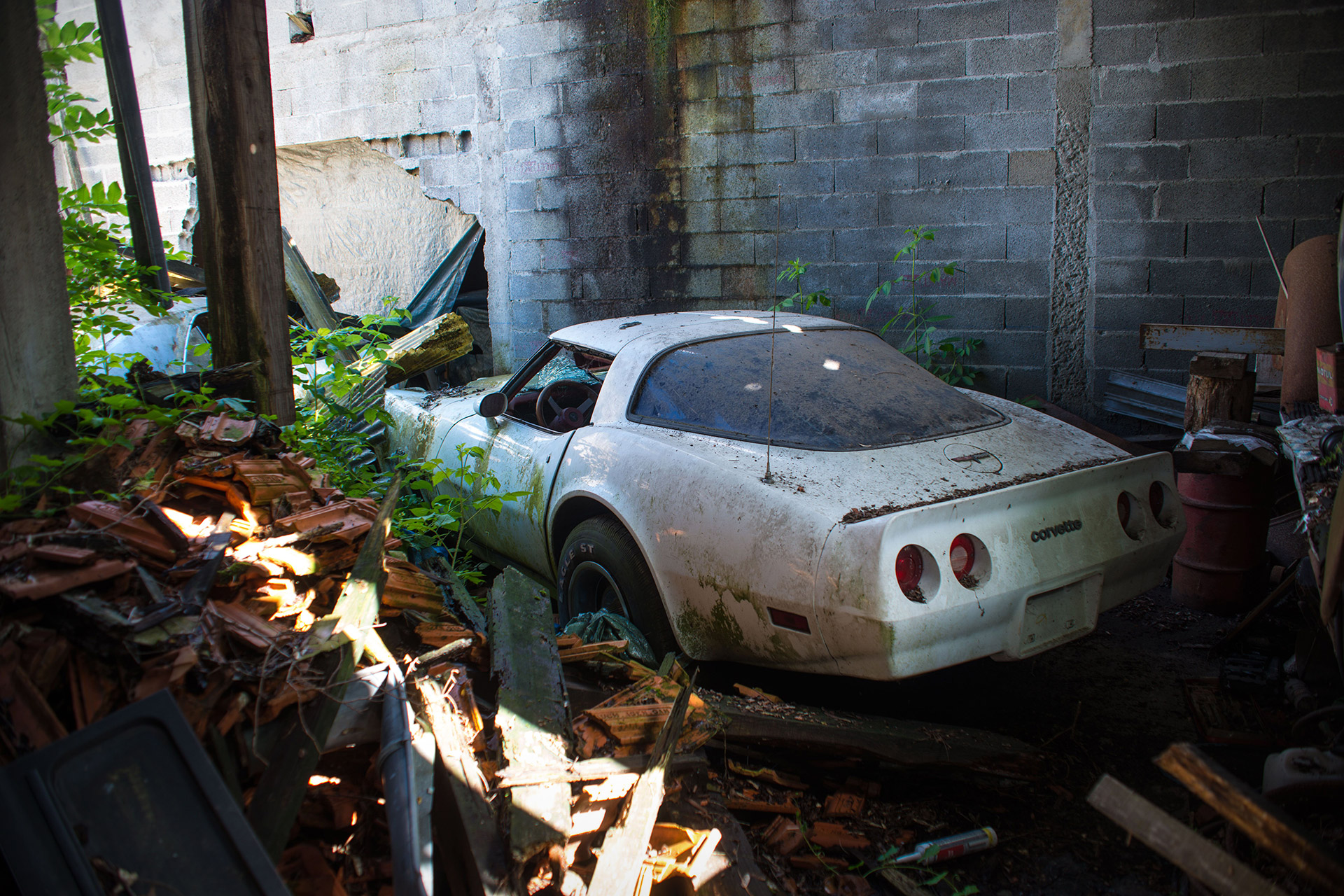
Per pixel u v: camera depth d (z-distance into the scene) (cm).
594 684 263
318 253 830
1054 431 330
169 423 268
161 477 252
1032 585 258
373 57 799
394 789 178
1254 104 530
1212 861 137
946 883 228
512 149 747
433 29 764
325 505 261
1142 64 550
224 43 324
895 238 627
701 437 315
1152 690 329
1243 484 381
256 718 186
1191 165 550
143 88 952
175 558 218
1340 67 509
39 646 181
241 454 265
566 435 361
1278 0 515
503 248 771
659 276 708
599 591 346
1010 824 252
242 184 337
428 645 253
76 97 334
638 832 187
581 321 747
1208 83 538
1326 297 384
